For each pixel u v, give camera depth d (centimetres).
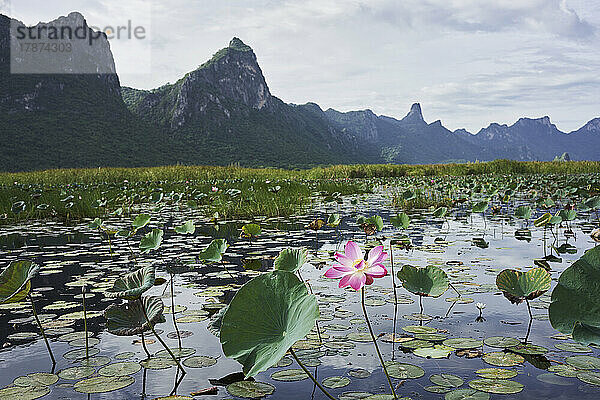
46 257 457
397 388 171
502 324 247
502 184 1384
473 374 183
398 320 257
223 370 195
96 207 803
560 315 167
